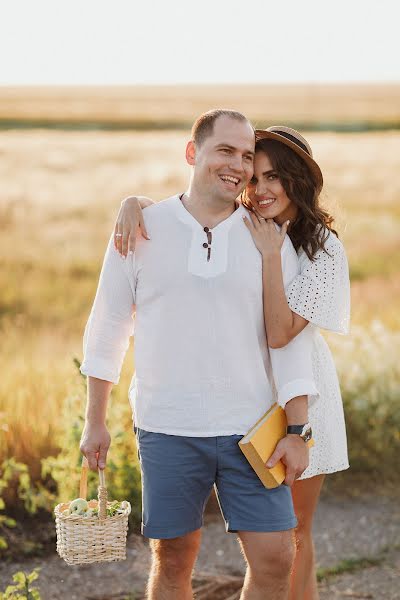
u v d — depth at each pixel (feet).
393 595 15.58
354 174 70.28
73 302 48.11
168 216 11.35
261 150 12.16
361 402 21.88
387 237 59.93
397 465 22.27
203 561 17.08
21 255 52.85
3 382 22.71
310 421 12.53
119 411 18.42
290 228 12.41
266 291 11.28
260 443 11.09
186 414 11.25
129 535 18.06
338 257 11.94
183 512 11.50
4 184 64.18
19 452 19.51
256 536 11.25
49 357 29.91
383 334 25.32
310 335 11.80
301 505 12.82
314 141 78.28
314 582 13.08
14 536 17.61
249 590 11.32
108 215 62.39
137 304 11.49
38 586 15.94
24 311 46.32
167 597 11.69
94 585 16.05
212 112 11.37
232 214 11.44
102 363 11.68
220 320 11.15
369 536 18.40
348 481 21.67
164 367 11.26
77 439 17.79
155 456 11.43
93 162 69.51
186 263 11.14
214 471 11.48
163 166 71.41
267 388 11.59
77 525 11.09
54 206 61.46
